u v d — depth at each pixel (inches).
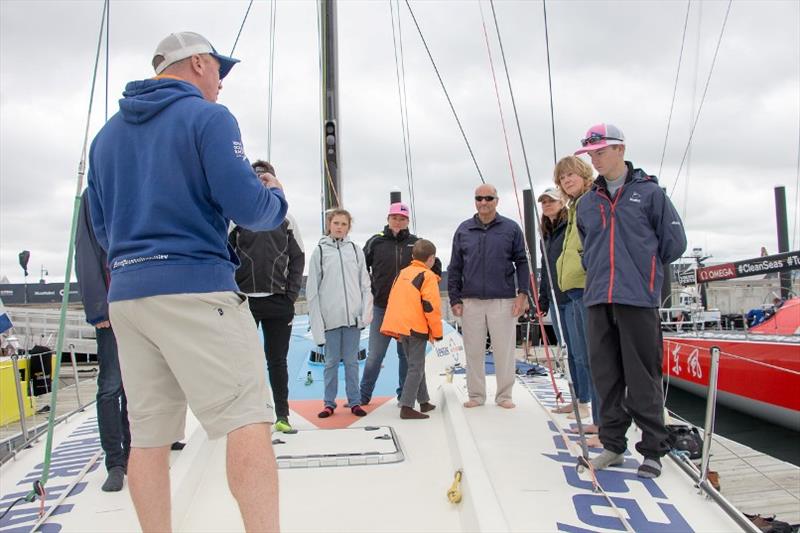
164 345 68.6
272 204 74.2
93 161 79.7
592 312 124.0
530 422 156.9
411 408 163.8
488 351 336.5
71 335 520.7
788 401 250.8
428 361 243.6
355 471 125.9
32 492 117.2
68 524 104.8
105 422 121.0
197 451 127.9
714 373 111.2
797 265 273.3
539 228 119.6
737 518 99.0
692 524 98.7
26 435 156.4
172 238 69.0
